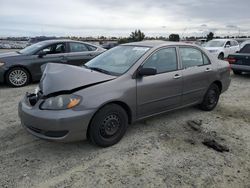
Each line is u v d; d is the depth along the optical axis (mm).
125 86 3691
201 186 2854
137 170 3139
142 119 4098
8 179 2916
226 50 16141
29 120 3352
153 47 4285
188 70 4688
